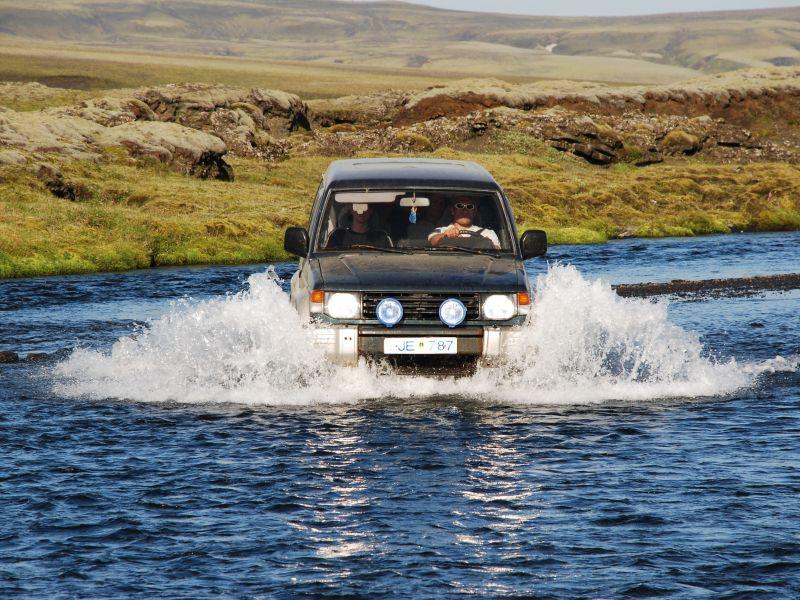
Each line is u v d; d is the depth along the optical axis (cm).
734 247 5834
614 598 1043
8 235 4769
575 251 5594
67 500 1348
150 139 7800
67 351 2483
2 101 13100
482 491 1375
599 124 11756
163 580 1092
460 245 2011
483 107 12419
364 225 2016
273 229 5825
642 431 1689
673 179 8819
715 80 15500
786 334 2706
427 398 1888
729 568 1113
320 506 1318
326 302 1838
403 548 1176
